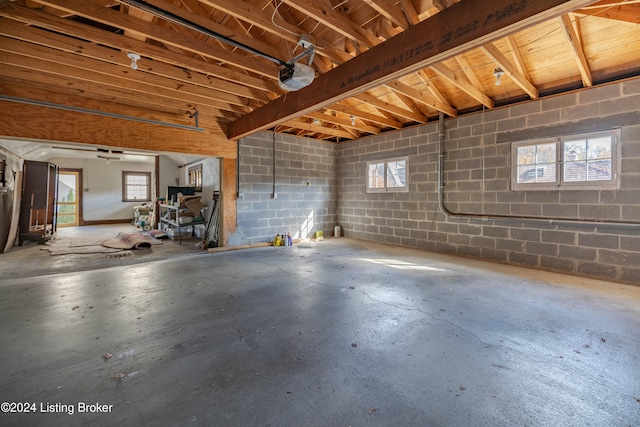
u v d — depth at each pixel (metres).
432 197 5.92
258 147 6.46
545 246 4.49
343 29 2.84
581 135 4.10
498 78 4.11
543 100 4.44
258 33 3.63
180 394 1.66
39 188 6.59
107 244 6.29
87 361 1.99
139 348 2.16
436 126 5.81
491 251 5.08
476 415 1.51
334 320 2.64
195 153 5.50
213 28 2.77
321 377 1.82
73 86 4.06
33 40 2.88
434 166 5.86
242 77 3.92
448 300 3.14
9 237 5.74
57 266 4.55
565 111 4.23
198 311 2.83
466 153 5.37
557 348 2.17
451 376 1.84
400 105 5.75
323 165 7.68
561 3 1.88
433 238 5.93
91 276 4.03
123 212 11.24
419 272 4.27
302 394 1.66
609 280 3.88
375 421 1.46
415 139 6.18
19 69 3.66
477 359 2.03
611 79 3.91
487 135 5.08
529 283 3.74
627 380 1.79
